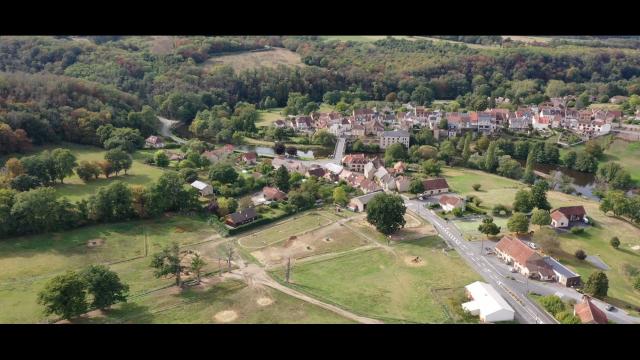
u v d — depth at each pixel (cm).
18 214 15088
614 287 13462
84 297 11419
